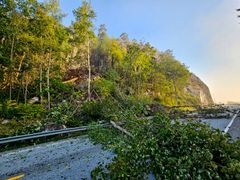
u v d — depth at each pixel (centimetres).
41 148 1071
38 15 2366
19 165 832
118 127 1337
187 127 574
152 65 4766
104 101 1995
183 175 454
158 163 488
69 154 974
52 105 2388
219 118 2098
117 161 501
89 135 1327
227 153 504
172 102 5297
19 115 1817
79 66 3800
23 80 2570
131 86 4219
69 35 2839
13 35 2295
